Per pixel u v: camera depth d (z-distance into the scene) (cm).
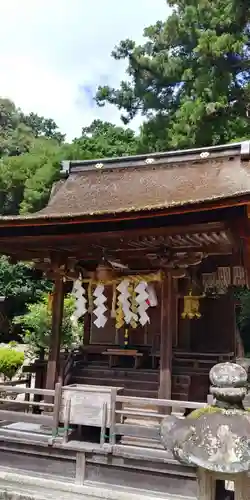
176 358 845
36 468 645
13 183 2858
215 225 612
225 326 901
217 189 753
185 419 285
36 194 2455
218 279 838
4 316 2483
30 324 1705
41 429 736
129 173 923
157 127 2386
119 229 668
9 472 653
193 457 253
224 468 242
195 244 712
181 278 838
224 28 2138
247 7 1978
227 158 860
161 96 2575
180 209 597
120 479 599
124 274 808
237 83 2161
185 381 772
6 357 1452
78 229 693
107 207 766
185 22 2306
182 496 561
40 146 3066
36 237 720
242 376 283
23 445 660
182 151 905
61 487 609
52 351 773
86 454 620
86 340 923
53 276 816
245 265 775
